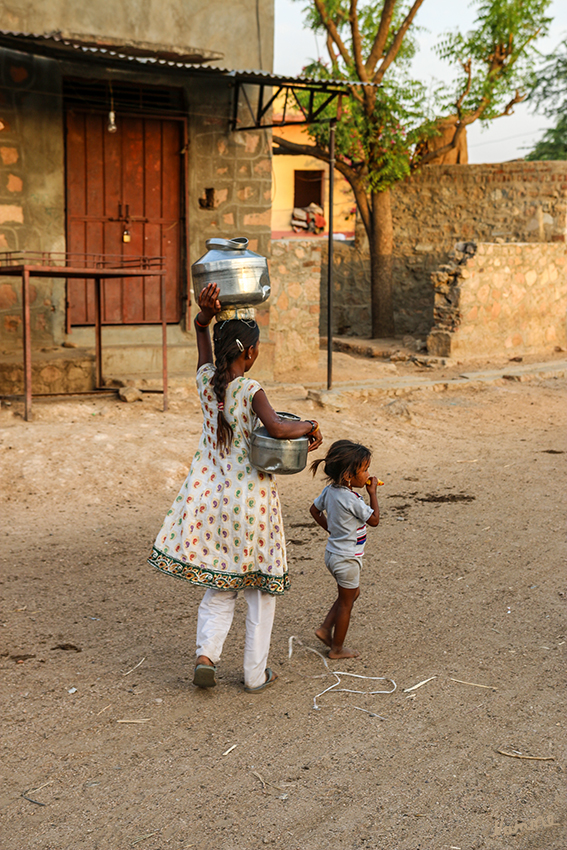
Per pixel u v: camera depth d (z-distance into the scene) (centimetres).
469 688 377
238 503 342
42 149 998
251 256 346
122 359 1052
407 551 579
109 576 508
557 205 1703
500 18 1523
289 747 321
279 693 368
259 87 1109
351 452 385
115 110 1040
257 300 348
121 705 350
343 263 1902
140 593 483
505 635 440
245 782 296
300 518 658
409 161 1681
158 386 1004
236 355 342
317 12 1577
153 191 1094
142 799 283
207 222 1117
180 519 348
